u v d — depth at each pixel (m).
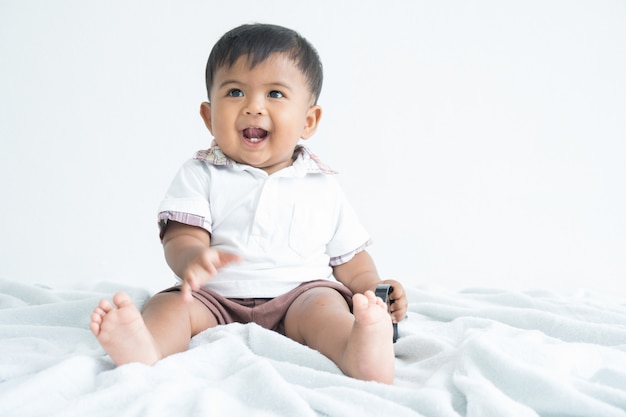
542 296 1.85
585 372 1.11
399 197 3.18
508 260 3.13
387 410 0.90
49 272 2.85
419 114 3.22
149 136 3.08
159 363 1.06
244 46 1.46
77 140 3.03
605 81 3.26
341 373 1.13
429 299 1.75
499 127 3.24
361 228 1.61
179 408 0.90
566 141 3.24
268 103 1.46
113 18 3.12
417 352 1.27
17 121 3.02
